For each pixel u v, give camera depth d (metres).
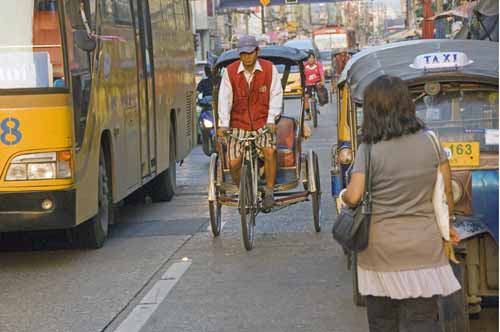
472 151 8.86
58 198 12.23
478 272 8.56
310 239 14.19
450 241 6.99
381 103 6.85
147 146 17.16
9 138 12.15
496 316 9.59
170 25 19.89
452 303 8.01
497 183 8.63
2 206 12.20
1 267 13.02
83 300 10.95
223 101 13.56
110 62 14.57
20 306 10.80
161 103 18.56
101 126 13.87
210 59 38.75
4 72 12.20
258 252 13.34
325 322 9.64
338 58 43.25
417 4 60.03
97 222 13.88
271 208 14.06
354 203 6.88
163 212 17.66
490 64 9.27
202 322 9.80
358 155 6.92
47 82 12.21
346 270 11.97
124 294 11.16
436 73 8.98
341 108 12.12
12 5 12.27
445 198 6.88
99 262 13.08
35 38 12.24
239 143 13.63
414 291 6.73
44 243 14.62
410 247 6.76
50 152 12.20
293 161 14.27
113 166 14.66
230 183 14.30
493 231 8.45
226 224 15.81
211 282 11.59
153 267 12.59
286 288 11.13
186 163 26.70
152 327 9.69
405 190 6.80
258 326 9.57
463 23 27.02
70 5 12.48
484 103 9.15
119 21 15.32
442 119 9.16
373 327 7.11
